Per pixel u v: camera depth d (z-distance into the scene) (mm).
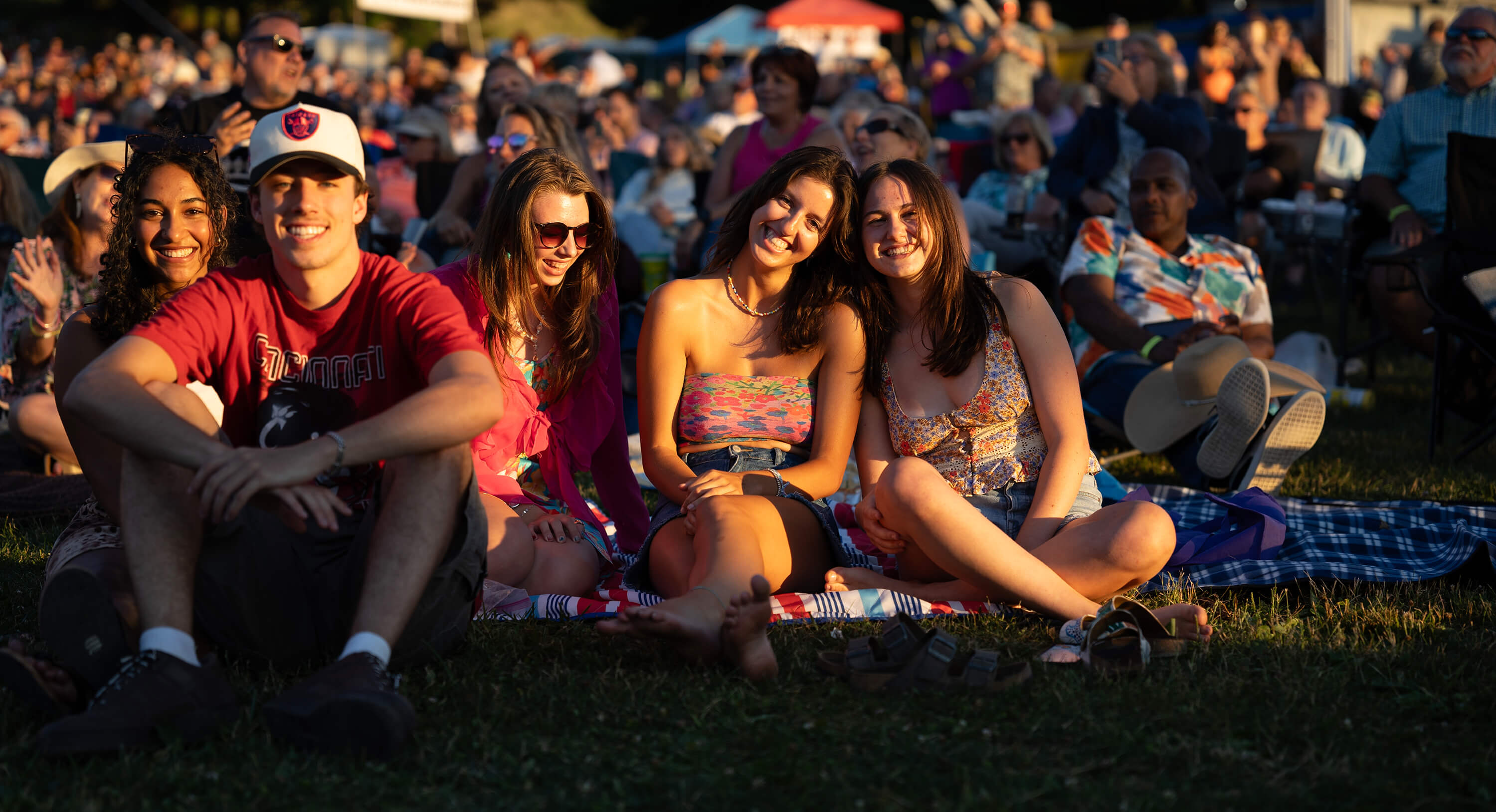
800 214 2961
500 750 2074
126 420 2119
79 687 2215
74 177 4324
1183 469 4383
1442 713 2236
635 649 2631
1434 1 14992
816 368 3152
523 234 3076
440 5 18172
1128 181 6324
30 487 4145
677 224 9195
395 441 2180
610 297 3396
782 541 2865
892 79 13703
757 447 3127
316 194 2330
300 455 2125
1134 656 2465
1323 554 3334
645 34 36469
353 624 2186
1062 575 2830
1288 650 2588
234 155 4656
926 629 2803
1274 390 4086
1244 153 7242
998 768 2014
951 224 2969
